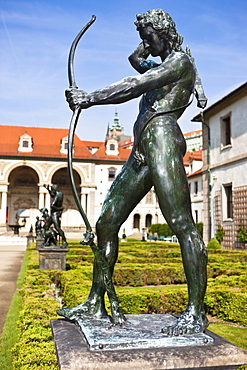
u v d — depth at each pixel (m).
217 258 13.34
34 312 4.23
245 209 18.53
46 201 53.31
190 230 2.29
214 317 6.31
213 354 1.84
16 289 8.66
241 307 5.83
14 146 54.03
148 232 52.38
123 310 5.49
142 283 9.45
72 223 57.53
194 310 2.18
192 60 2.63
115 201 2.56
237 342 4.80
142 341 1.90
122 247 21.06
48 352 2.90
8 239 38.62
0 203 52.34
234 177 19.70
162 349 1.87
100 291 2.50
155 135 2.38
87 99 2.25
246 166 18.56
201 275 2.23
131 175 2.55
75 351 1.82
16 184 57.91
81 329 2.16
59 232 10.79
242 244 18.67
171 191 2.28
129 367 1.72
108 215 2.54
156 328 2.15
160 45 2.63
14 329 5.09
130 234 56.44
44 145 55.19
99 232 2.57
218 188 21.42
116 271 9.37
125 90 2.25
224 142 21.00
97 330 2.10
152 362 1.74
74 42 2.45
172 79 2.40
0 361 3.84
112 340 1.90
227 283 7.35
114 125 145.25
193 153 43.62
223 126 21.09
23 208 57.66
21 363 2.72
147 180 2.52
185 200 2.31
